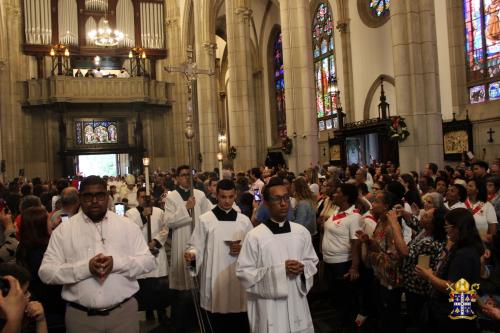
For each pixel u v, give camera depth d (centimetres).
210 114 2595
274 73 3350
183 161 3061
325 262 609
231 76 2239
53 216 596
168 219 665
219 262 470
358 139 2181
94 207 354
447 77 1880
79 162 2984
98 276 332
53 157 2909
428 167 981
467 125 1761
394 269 496
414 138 1173
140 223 717
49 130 2903
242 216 490
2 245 525
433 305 405
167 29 3186
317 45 2755
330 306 692
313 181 1214
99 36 2636
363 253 555
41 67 2933
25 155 2859
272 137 3347
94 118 2970
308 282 384
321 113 2750
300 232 390
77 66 3048
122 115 3020
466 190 654
